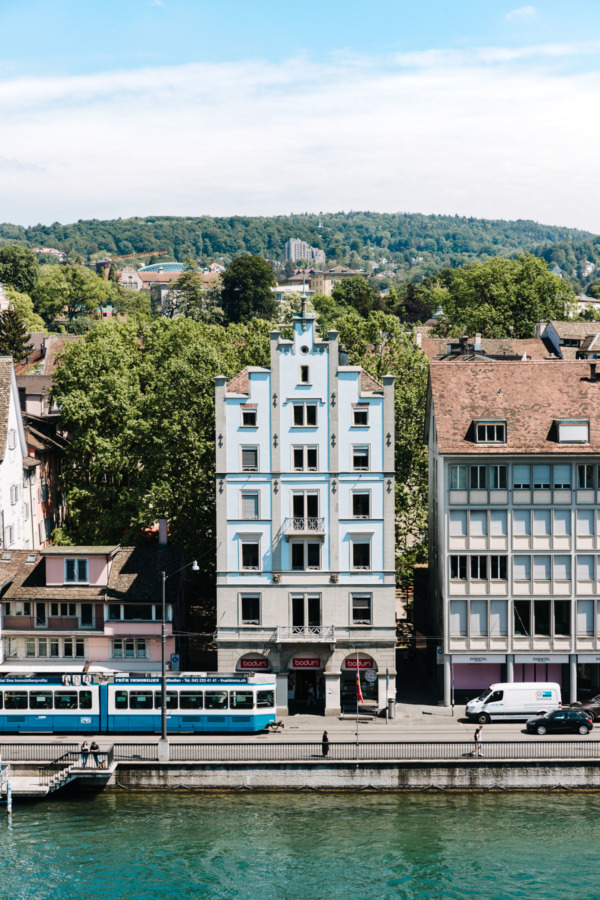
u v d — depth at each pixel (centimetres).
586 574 7262
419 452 8950
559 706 7094
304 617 7250
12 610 7506
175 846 5781
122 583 7475
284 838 5859
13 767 6378
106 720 6956
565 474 7231
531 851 5738
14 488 8788
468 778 6391
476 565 7262
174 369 8869
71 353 10038
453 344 13750
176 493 8681
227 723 6894
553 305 17712
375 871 5538
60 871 5516
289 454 7194
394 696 7225
